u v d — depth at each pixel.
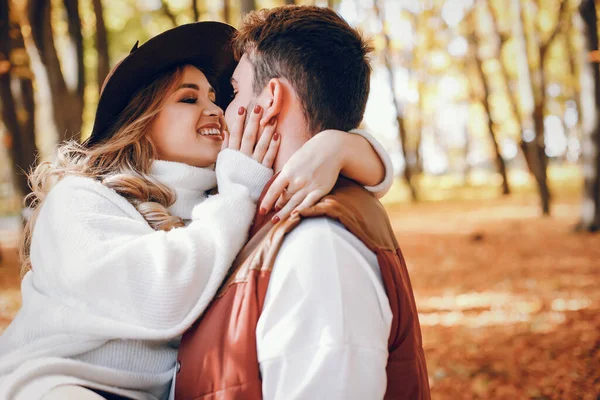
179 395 1.41
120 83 1.90
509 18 21.67
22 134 13.07
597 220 13.62
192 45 1.95
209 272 1.45
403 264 1.58
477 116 33.34
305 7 1.63
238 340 1.31
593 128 13.27
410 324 1.40
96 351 1.54
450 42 27.34
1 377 1.46
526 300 8.24
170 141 1.92
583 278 9.36
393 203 29.34
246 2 6.21
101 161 1.86
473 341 6.38
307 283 1.28
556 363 5.52
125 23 15.26
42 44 9.23
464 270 11.08
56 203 1.64
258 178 1.59
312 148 1.47
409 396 1.37
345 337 1.24
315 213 1.37
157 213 1.71
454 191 34.00
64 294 1.54
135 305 1.44
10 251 15.77
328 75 1.57
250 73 1.65
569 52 25.95
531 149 18.80
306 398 1.22
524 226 16.36
